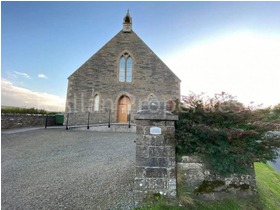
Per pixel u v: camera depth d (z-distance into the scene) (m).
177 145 3.47
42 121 16.55
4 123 12.68
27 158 6.16
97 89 18.19
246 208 3.21
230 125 3.65
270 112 3.65
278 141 3.32
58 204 3.22
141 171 3.35
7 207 3.12
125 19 19.50
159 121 3.51
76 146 7.89
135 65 18.45
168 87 18.03
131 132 12.39
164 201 3.19
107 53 18.78
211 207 3.19
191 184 3.38
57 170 4.95
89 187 3.87
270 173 6.34
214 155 3.49
